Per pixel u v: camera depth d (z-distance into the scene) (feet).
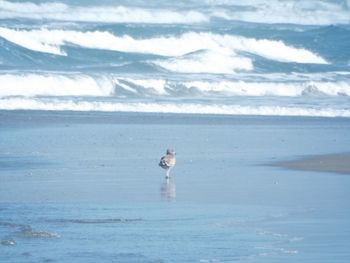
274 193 239.09
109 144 363.56
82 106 532.73
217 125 459.32
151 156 326.44
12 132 400.47
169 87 612.29
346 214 205.67
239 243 173.99
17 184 253.03
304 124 475.31
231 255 163.94
